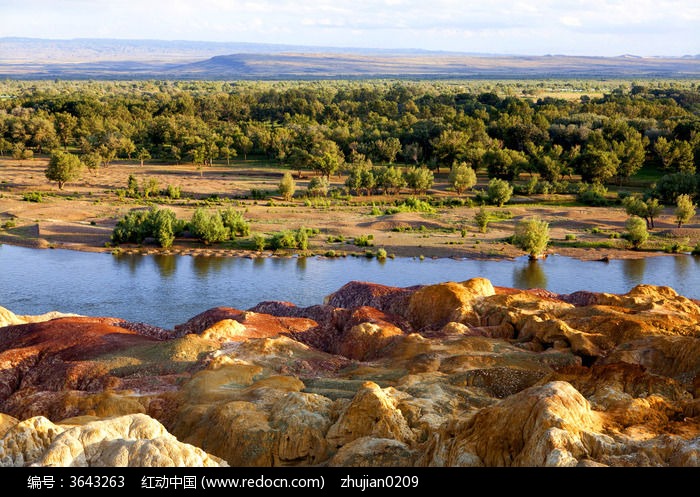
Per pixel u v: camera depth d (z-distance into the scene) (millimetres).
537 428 32562
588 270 111938
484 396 46875
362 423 39562
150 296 95875
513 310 68688
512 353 58219
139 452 31453
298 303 93812
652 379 44562
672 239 131500
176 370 56156
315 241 128000
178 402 47844
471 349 58625
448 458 33750
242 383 51562
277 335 66625
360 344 64438
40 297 94125
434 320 73375
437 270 111438
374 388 41156
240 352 58625
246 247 124125
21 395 53812
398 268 112438
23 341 64375
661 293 75000
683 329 60688
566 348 59656
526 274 109312
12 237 125500
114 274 106438
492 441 33375
